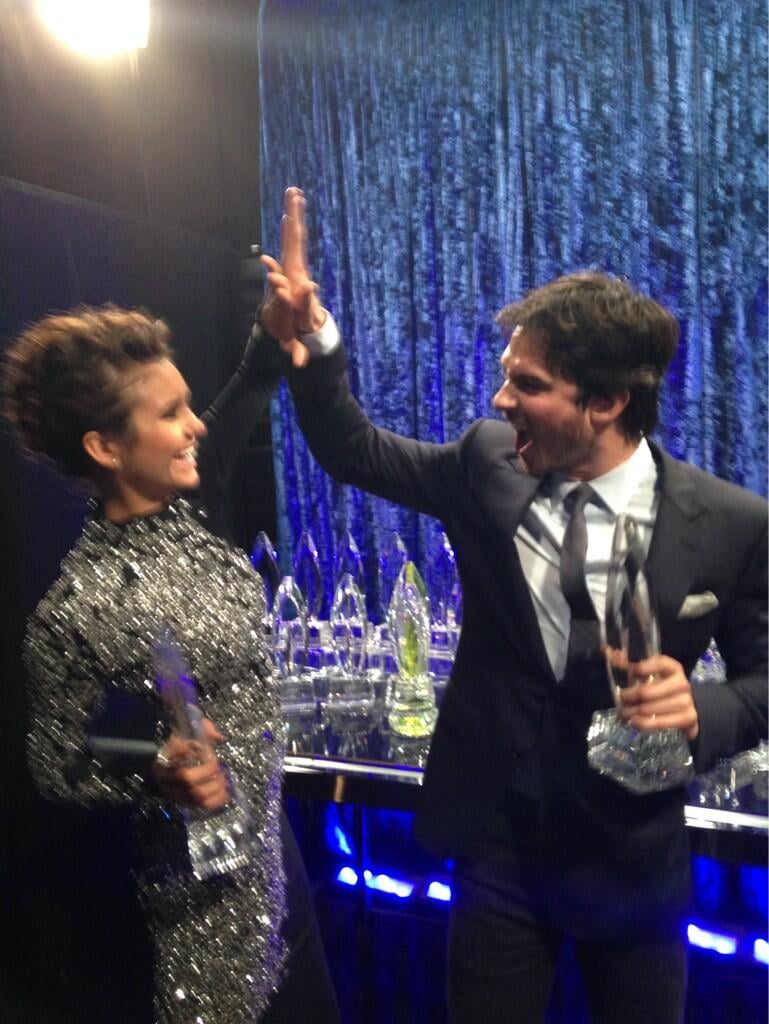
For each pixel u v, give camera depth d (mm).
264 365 1000
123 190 1400
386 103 1350
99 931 1144
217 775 844
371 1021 1322
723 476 1200
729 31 1166
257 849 927
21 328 1159
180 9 1353
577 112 1253
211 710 888
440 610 1539
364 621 1496
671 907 917
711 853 996
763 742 905
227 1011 931
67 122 1383
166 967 944
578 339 765
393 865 1266
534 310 796
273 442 1475
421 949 1275
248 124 1418
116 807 964
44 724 860
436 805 956
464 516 913
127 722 863
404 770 1199
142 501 910
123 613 848
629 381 786
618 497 843
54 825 1144
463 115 1315
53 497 1173
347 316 1442
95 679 847
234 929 925
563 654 873
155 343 871
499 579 885
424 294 1396
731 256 1195
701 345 1207
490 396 1382
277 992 996
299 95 1383
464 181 1334
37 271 1178
